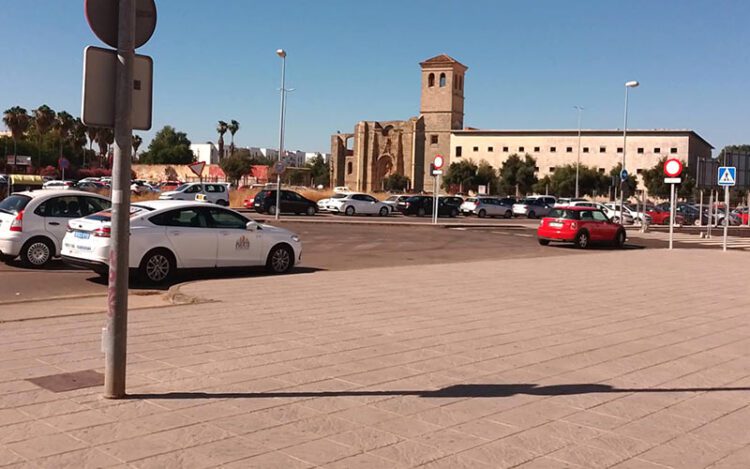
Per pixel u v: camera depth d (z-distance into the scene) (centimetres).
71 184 5028
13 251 1558
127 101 557
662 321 1066
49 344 810
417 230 3528
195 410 579
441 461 482
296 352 799
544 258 2189
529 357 805
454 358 790
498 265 1905
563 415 592
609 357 815
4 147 9706
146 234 1394
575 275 1694
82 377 670
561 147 11712
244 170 11400
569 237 2855
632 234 3859
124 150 566
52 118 10500
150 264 1401
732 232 4481
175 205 1462
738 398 657
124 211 584
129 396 611
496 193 11069
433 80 12362
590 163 11550
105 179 7412
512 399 636
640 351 852
